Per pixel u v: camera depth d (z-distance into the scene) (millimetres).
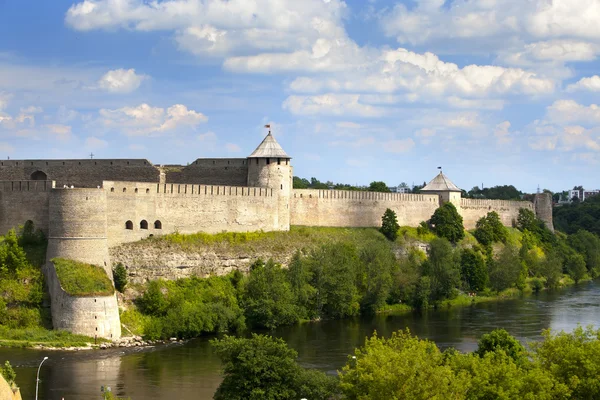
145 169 155625
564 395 72250
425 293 151250
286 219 159250
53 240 117188
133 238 130625
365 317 140750
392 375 67750
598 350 76812
